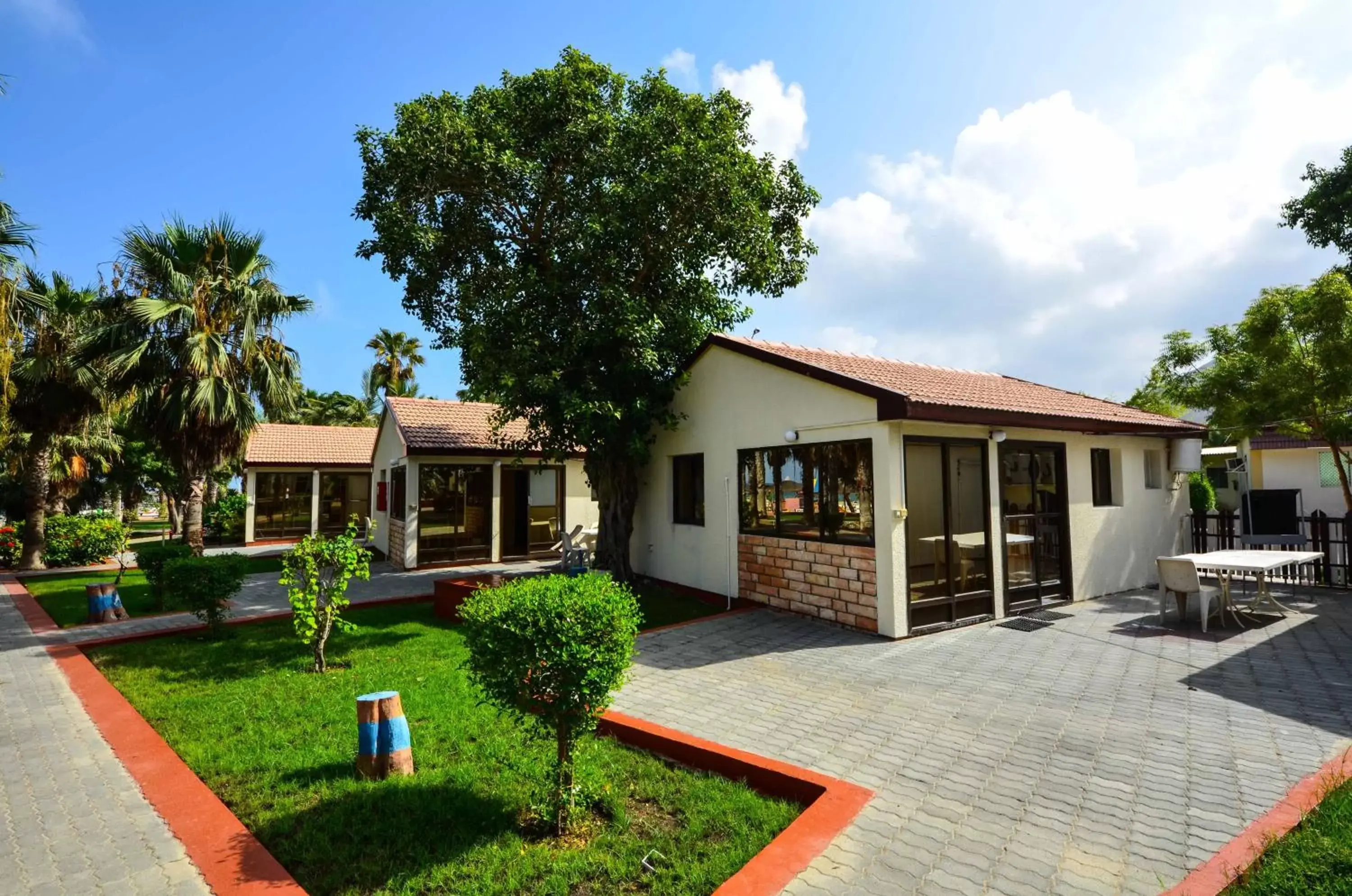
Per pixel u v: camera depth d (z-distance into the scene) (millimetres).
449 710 5664
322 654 7051
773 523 9953
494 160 10688
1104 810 3830
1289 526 11391
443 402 19656
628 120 11156
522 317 11086
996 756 4637
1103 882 3119
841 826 3633
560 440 11602
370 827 3754
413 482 16516
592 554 14812
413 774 4453
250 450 23469
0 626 9758
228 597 9422
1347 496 12203
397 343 40469
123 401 15219
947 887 3094
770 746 4875
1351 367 11242
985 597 9031
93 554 18203
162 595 11055
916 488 8391
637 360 10711
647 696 6086
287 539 24125
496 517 17594
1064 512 10250
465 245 12250
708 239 11273
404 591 12992
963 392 9742
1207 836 3521
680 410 11883
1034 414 8852
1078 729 5133
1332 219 16125
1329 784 3943
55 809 4066
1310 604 9664
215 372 14383
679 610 10297
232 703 6008
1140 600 10328
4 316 12203
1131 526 11383
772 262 12117
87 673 7082
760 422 10094
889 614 8102
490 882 3205
